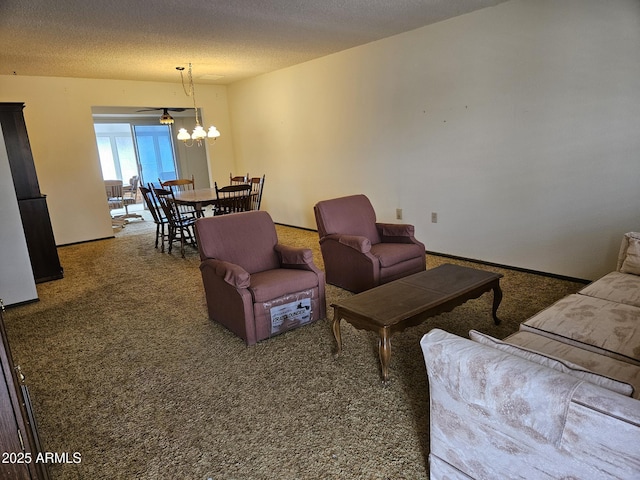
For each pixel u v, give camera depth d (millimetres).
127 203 9391
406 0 3377
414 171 4652
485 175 3982
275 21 3768
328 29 4117
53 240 4336
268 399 2092
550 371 1062
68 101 5977
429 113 4344
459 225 4328
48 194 5945
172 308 3426
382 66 4715
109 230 6516
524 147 3639
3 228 3496
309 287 2861
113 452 1774
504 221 3920
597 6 3029
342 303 2326
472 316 2924
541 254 3707
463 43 3889
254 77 6789
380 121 4910
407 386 2137
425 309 2207
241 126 7445
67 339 2916
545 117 3455
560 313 1956
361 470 1597
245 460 1688
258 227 3148
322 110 5688
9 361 896
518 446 1104
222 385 2242
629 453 881
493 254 4082
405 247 3488
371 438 1771
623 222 3168
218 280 2830
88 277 4426
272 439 1800
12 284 3584
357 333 2775
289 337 2762
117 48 4418
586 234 3385
